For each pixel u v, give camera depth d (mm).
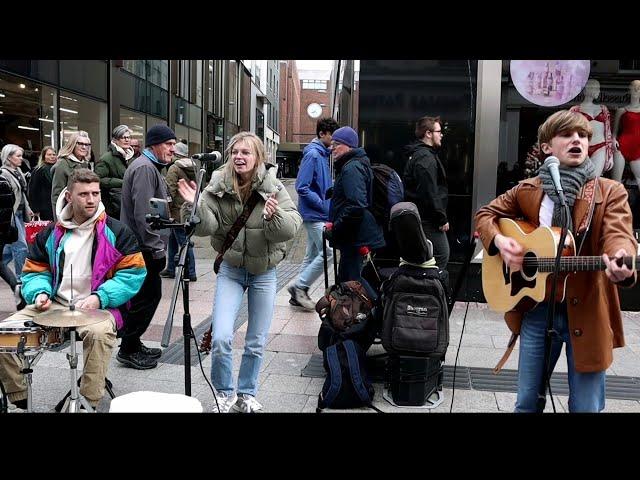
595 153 6086
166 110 17203
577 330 2486
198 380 3996
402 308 3588
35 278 3396
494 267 2803
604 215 2428
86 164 6180
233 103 27844
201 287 6824
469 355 4570
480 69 5996
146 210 4113
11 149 6707
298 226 3365
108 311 3193
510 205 2826
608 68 5977
